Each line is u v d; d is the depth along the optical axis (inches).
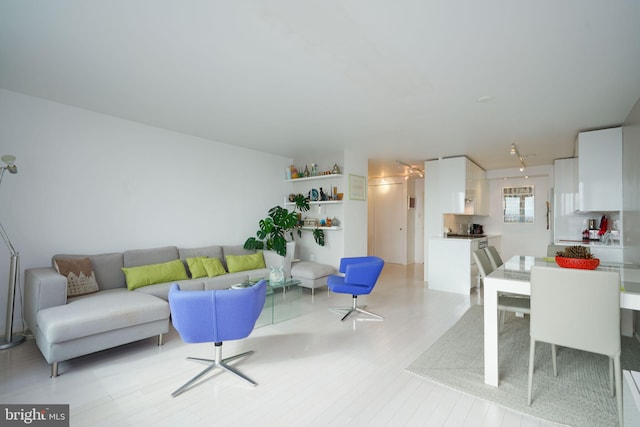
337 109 133.6
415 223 339.9
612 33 77.7
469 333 127.6
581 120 144.0
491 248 146.8
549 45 83.7
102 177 144.5
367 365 99.3
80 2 69.0
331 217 218.8
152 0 68.1
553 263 122.6
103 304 104.3
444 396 82.7
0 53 91.4
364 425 70.9
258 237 210.8
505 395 82.6
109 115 146.2
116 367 98.0
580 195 158.7
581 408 77.0
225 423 71.3
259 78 105.4
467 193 225.9
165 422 71.6
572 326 74.9
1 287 119.3
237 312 88.0
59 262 120.1
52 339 88.6
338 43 84.4
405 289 209.2
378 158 237.3
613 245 154.1
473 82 106.5
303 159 236.7
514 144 189.0
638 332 122.9
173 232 170.7
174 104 130.7
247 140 188.7
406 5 68.8
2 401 79.5
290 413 75.0
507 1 67.1
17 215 122.6
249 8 70.4
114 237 148.1
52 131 130.3
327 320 143.3
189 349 112.0
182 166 174.9
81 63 96.8
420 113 137.0
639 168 120.3
